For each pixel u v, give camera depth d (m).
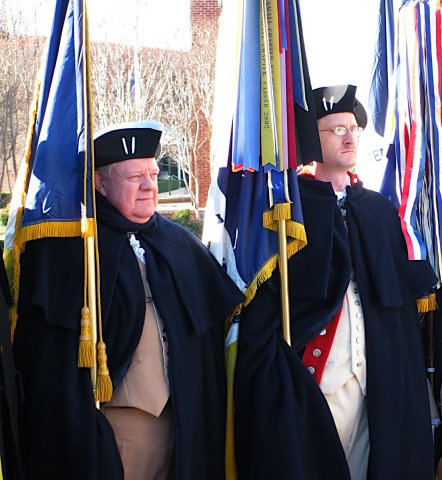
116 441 2.75
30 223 2.67
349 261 3.14
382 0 3.77
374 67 3.78
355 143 3.28
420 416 3.22
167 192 18.05
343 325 3.14
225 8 3.29
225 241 3.18
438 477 3.46
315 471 3.01
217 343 3.10
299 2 3.21
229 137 3.21
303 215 3.20
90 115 2.68
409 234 3.34
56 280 2.68
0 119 12.55
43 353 2.63
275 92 3.14
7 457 2.52
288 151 3.15
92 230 2.66
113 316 2.74
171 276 2.87
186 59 13.70
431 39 3.48
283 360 3.03
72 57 2.71
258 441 2.92
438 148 3.48
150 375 2.77
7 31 12.52
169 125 13.82
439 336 3.46
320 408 3.01
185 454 2.73
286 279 3.08
